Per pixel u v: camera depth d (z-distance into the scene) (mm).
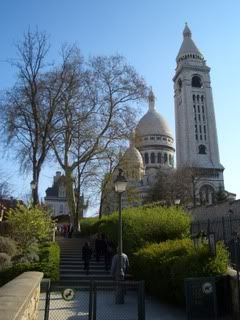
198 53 127438
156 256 17594
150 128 114250
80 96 36500
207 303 12266
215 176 111438
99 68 53219
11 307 5062
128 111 40406
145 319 13109
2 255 20141
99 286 13227
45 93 34031
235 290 12406
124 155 41594
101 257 29094
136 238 23938
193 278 12484
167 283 15570
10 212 25719
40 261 20641
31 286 7629
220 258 13586
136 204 56812
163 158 112250
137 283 12102
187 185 72562
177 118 127250
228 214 31016
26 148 34125
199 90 122875
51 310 12969
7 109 33406
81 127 38094
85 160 40094
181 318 13297
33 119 33656
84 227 44594
